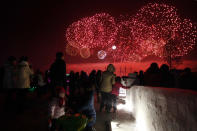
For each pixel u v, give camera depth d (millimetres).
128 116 8227
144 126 5586
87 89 4734
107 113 8742
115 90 8891
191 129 2562
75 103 4738
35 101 11273
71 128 3881
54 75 6945
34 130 5902
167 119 3549
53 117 4867
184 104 2797
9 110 8727
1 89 8516
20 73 8289
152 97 4676
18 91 8328
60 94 4883
